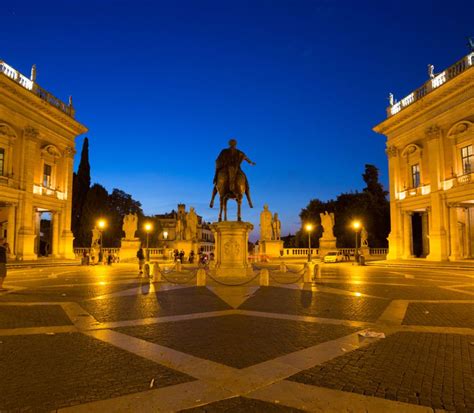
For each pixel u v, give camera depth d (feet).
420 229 145.48
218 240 59.26
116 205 229.86
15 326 25.72
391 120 121.60
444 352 19.63
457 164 99.09
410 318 28.25
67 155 126.82
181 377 16.10
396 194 123.54
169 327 25.26
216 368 17.19
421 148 112.27
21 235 102.89
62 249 123.24
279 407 13.21
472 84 92.48
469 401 13.74
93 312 30.68
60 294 41.57
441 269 85.66
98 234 123.44
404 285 50.80
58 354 19.34
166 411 12.92
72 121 124.98
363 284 51.88
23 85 106.52
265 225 142.92
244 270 57.62
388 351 19.81
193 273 67.41
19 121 104.17
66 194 125.29
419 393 14.42
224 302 35.55
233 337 22.59
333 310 31.42
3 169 100.22
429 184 108.47
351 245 180.45
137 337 22.68
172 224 287.89
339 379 15.85
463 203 101.19
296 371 16.80
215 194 62.80
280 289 45.42
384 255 146.51
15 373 16.60
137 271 79.77
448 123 101.86
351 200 192.44
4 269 45.88
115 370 16.96
